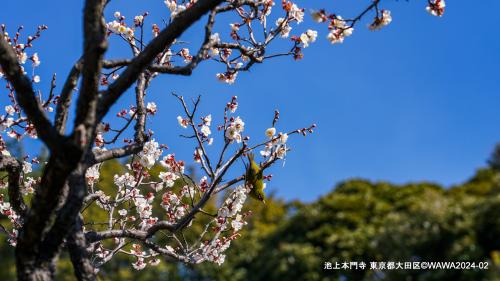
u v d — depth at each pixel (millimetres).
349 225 20875
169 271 17906
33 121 2715
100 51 2717
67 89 3688
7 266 16016
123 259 16016
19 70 2713
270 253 20812
